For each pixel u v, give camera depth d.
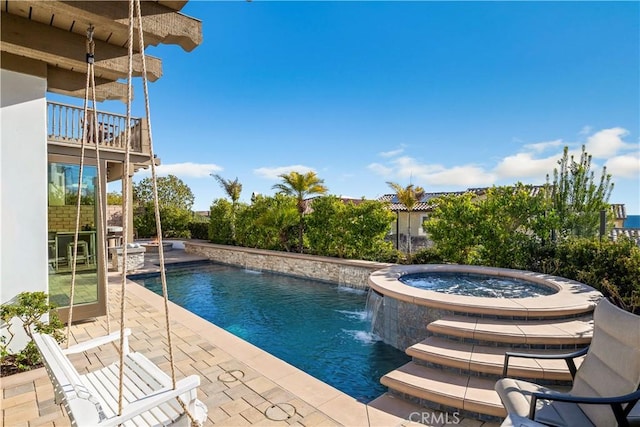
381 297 7.26
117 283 10.52
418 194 17.66
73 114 8.70
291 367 4.61
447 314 5.82
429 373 4.50
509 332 4.91
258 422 3.38
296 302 9.80
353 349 6.41
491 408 3.70
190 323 6.51
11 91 5.02
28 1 2.96
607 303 3.17
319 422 3.41
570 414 2.77
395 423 3.48
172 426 2.42
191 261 16.66
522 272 8.95
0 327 4.73
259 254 15.27
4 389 4.07
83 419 2.01
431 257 11.94
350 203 13.73
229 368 4.56
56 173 6.62
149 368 2.83
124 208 2.26
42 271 5.23
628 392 2.61
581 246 8.62
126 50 4.92
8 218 5.00
